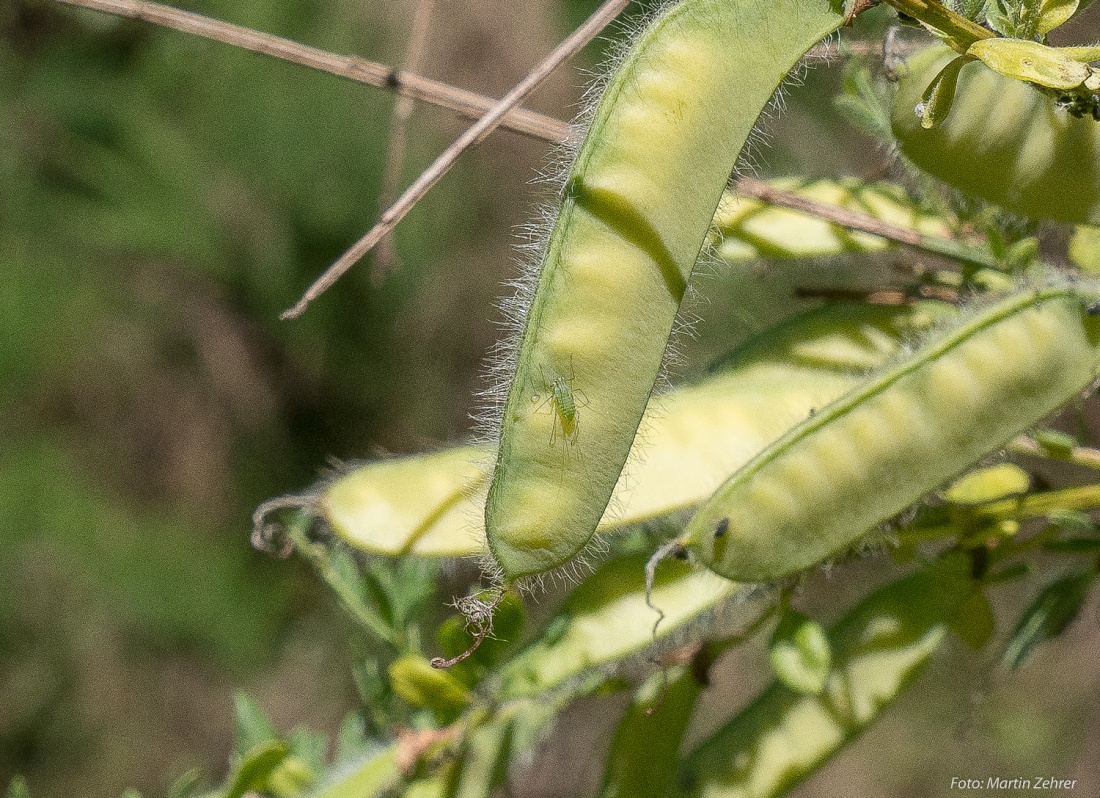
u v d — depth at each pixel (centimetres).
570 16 70
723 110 29
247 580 77
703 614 31
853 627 32
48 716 74
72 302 75
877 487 30
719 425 31
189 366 77
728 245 32
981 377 30
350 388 78
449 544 31
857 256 32
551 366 29
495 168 74
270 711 75
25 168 73
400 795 32
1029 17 28
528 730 32
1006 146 30
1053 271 30
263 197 74
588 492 29
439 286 76
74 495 75
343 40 72
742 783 32
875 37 32
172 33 72
